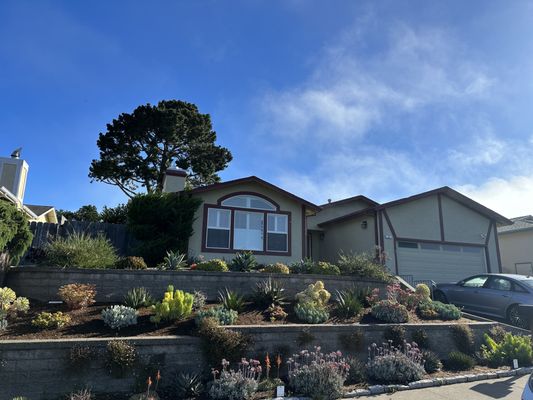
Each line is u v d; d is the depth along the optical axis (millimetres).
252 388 6547
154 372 6809
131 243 16375
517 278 12234
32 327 7332
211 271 10297
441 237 19406
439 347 9398
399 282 13117
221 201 16219
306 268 12492
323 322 9156
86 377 6484
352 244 19875
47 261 10359
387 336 8922
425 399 6789
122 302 9266
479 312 12781
